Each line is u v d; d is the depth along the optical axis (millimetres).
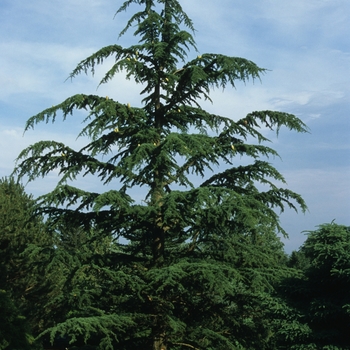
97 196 10914
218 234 12438
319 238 13914
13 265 21062
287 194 12227
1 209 21578
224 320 12781
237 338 12898
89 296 11352
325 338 13250
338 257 13195
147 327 11766
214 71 12625
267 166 12250
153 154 11516
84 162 11898
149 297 11211
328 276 13805
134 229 12812
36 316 20188
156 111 13664
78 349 16938
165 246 13750
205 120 13305
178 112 13523
